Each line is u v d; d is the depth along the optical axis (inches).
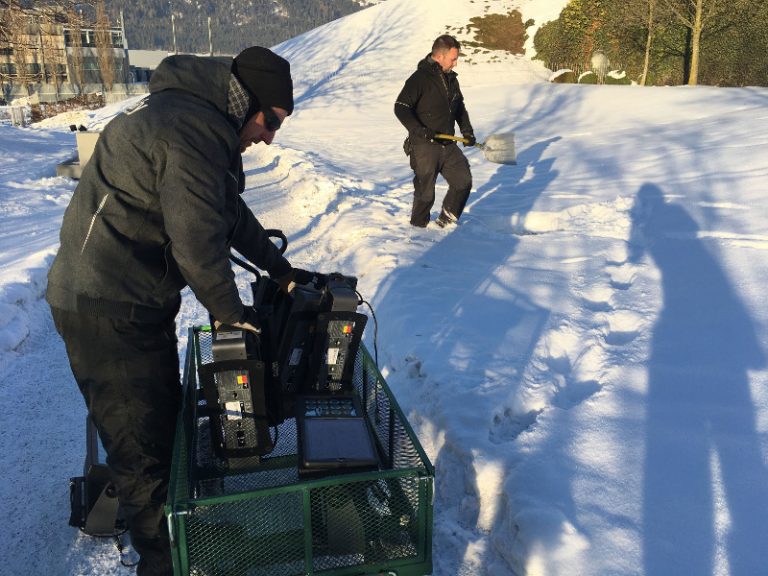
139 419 83.6
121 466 84.6
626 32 1103.6
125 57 2288.4
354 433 88.7
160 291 83.2
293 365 101.1
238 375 88.6
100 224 79.2
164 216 77.0
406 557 82.5
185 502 73.1
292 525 78.5
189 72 80.9
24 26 667.4
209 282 78.4
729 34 934.4
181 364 162.4
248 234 100.1
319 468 81.8
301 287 103.0
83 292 79.6
